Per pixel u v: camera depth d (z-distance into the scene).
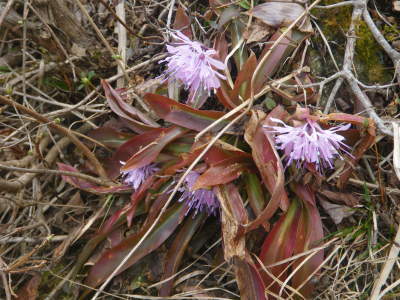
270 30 0.23
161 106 0.21
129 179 0.22
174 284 0.21
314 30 0.24
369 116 0.21
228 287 0.21
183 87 0.24
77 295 0.22
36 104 0.26
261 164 0.19
